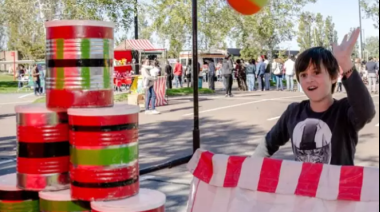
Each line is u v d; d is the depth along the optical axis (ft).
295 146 10.17
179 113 51.75
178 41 110.93
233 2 8.53
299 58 9.92
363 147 30.60
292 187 8.83
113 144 9.88
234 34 117.60
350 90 9.20
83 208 10.27
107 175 9.87
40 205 10.59
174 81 115.85
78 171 9.98
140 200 10.03
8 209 10.82
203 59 144.66
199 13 104.37
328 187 8.59
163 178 23.71
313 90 9.79
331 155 9.75
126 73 89.61
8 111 59.82
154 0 106.11
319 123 9.89
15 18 142.51
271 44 135.95
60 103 10.38
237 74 91.25
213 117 47.60
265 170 9.09
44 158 10.41
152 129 40.42
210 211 9.41
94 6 79.15
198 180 9.71
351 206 8.41
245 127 40.60
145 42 94.07
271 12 117.39
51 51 10.49
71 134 10.13
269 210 8.91
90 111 9.77
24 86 110.52
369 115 9.34
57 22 10.34
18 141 10.64
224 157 9.45
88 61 10.34
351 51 9.12
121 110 9.94
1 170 26.35
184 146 32.58
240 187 9.21
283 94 77.97
